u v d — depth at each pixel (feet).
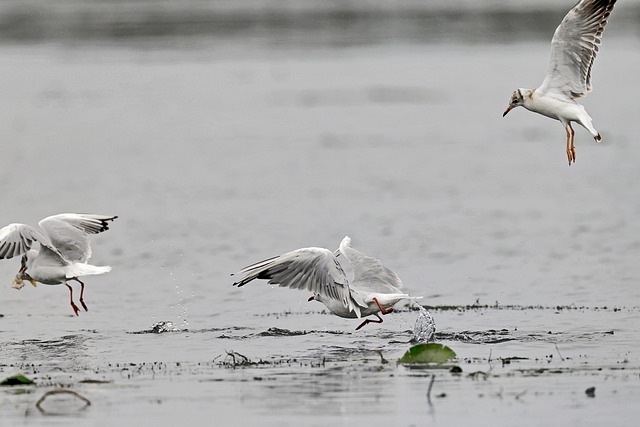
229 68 163.12
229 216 82.28
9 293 62.18
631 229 76.33
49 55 177.47
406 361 43.98
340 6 238.48
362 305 45.14
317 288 44.60
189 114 128.77
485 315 54.03
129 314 56.65
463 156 104.58
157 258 70.33
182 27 207.92
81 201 88.02
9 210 84.79
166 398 38.86
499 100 134.82
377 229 77.56
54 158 105.91
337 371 42.78
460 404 37.29
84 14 228.43
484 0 241.14
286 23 213.25
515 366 42.96
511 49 175.01
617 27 198.39
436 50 176.45
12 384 41.32
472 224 78.84
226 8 238.07
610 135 114.21
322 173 97.76
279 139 113.80
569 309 55.16
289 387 40.11
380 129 118.32
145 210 84.79
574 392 38.60
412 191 90.68
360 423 35.32
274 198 88.43
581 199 86.84
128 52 179.83
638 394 38.17
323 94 140.67
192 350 47.80
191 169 100.32
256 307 57.82
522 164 100.99
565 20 48.65
